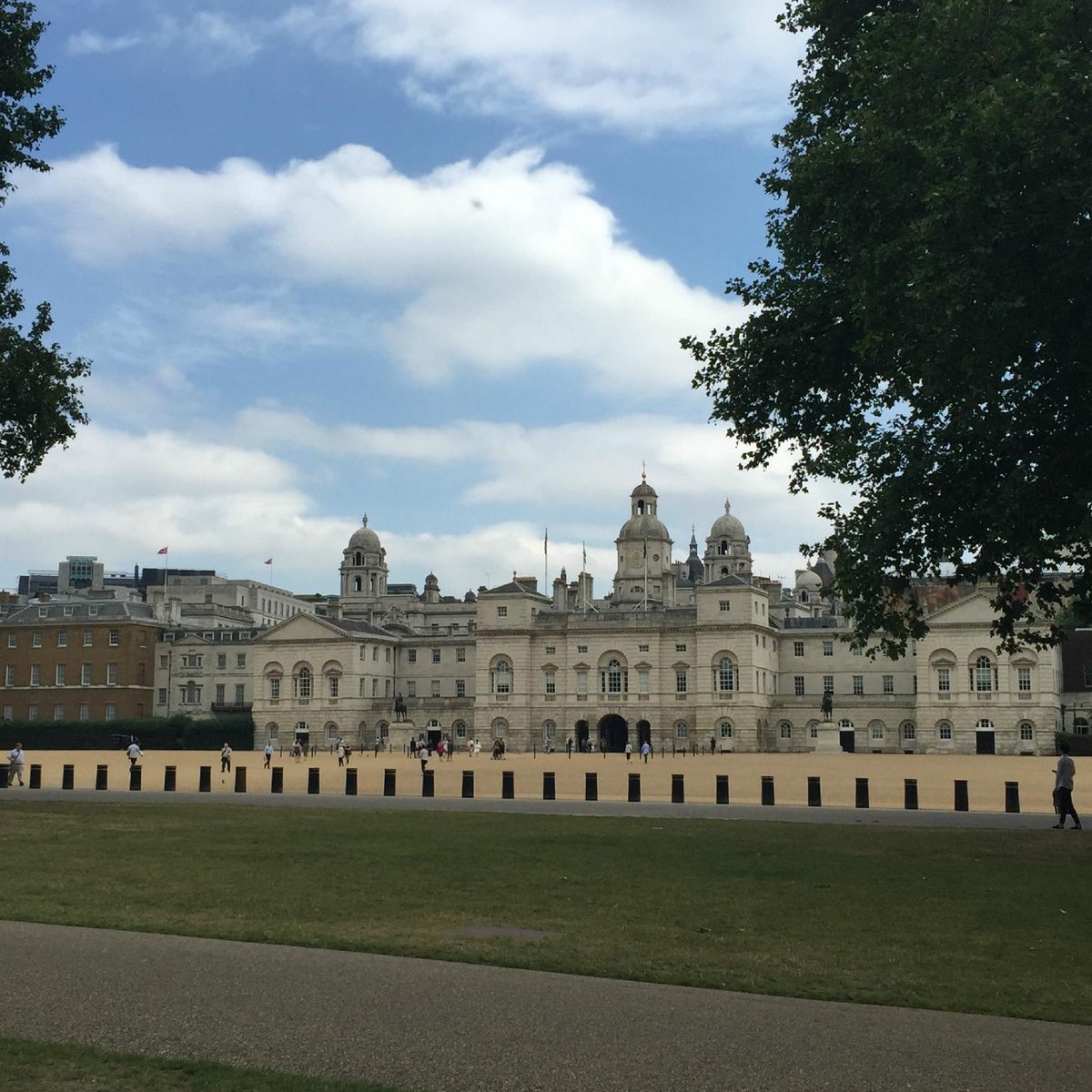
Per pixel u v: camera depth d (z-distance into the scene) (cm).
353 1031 1510
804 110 4112
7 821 4241
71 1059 1382
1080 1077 1373
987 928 2256
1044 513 3219
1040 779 8306
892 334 3319
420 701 16575
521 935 2147
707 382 4119
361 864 3066
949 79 3106
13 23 4400
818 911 2425
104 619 17488
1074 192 2770
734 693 14975
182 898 2520
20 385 4553
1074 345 2959
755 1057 1428
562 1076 1351
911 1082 1346
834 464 4050
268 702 16600
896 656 3903
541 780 8450
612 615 15700
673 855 3275
